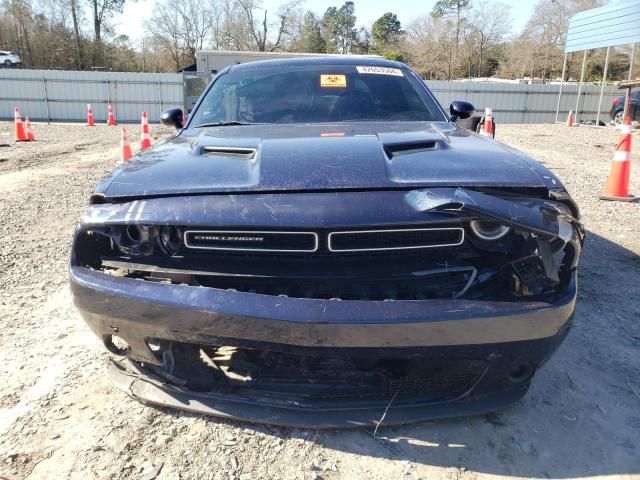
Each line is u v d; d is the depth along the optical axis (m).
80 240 2.20
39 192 7.40
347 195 1.99
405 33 63.62
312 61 3.66
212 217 1.98
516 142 13.90
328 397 2.14
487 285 2.04
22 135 14.84
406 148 2.40
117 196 2.13
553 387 2.56
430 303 1.90
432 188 2.00
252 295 1.94
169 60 54.88
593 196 6.78
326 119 3.14
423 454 2.10
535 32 54.31
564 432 2.24
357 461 2.06
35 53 49.19
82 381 2.60
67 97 24.53
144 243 2.08
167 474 2.00
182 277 2.05
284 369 2.16
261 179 2.07
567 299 1.99
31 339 3.06
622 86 8.86
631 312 3.42
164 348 2.18
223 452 2.10
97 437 2.19
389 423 2.09
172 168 2.27
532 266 1.99
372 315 1.86
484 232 1.98
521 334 1.93
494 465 2.05
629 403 2.46
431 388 2.15
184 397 2.25
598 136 15.75
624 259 4.43
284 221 1.93
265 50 55.75
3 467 2.03
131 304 2.03
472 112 3.51
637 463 2.07
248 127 3.00
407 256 2.01
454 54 56.84
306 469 2.02
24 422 2.30
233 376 2.23
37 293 3.77
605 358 2.86
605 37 19.39
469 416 2.31
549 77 54.00
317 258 1.99
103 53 49.94
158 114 24.89
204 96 3.49
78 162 10.51
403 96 3.35
